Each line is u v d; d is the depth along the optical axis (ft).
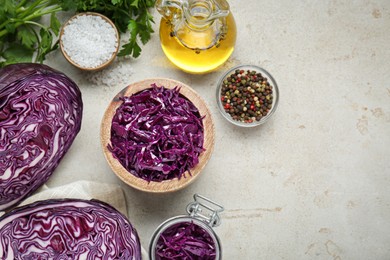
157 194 2.52
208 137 2.29
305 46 2.62
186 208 2.34
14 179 2.44
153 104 2.34
